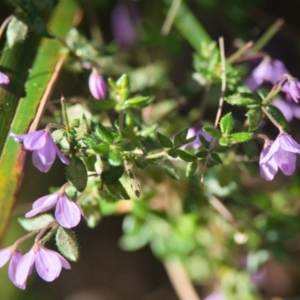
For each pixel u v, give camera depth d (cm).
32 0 27
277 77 30
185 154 24
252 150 27
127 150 24
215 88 32
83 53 30
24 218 24
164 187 33
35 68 28
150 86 34
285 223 34
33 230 24
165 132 32
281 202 33
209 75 28
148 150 26
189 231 34
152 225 34
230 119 24
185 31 35
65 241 23
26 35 27
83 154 24
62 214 22
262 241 32
